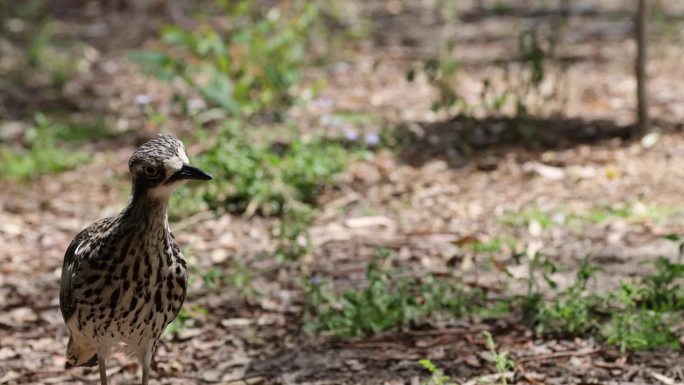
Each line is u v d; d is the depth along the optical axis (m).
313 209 13.31
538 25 25.00
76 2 29.00
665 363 8.73
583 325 9.30
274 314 10.28
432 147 15.38
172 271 7.31
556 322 9.42
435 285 10.38
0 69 21.92
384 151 15.31
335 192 13.84
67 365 9.47
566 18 25.62
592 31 23.72
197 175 7.00
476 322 9.70
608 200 12.95
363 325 9.70
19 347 9.88
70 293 7.43
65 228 13.19
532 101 17.92
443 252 11.58
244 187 13.38
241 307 10.48
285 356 9.35
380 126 16.52
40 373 9.35
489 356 8.97
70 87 20.59
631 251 11.29
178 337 9.83
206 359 9.44
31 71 21.78
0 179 15.17
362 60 21.89
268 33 21.84
